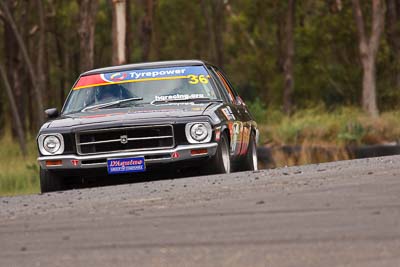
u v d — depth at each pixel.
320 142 77.31
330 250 14.05
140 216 20.55
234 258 13.93
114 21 90.25
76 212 22.77
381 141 78.31
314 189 23.45
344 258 13.28
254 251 14.48
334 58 128.88
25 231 19.56
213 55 159.88
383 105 117.38
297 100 134.12
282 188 24.61
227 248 14.98
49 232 19.00
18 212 24.27
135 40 172.50
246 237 16.03
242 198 22.69
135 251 15.35
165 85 39.22
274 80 153.12
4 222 21.81
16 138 126.06
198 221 18.69
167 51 179.12
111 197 26.59
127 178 38.00
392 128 79.75
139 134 35.34
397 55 122.62
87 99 39.22
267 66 157.00
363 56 107.81
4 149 101.69
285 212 18.97
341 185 24.03
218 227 17.56
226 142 37.47
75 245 16.67
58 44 160.50
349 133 77.38
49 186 36.56
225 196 23.69
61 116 38.38
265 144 78.75
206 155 35.34
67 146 35.75
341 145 75.94
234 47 172.50
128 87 39.22
